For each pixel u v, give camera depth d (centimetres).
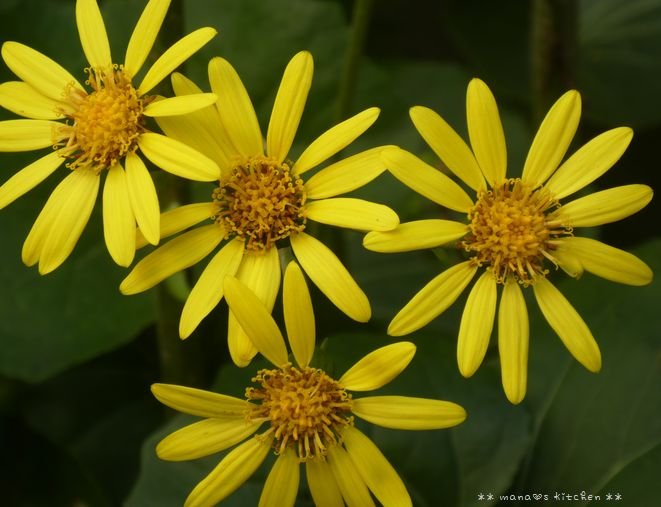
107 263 54
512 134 57
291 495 47
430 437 50
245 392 48
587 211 47
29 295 54
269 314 46
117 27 55
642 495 49
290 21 56
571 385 51
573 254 47
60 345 53
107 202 47
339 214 46
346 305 46
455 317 54
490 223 47
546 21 53
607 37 60
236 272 47
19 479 54
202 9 56
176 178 49
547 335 51
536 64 54
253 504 49
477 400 50
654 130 59
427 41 61
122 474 54
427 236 47
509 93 59
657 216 58
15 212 54
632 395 50
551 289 47
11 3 55
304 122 55
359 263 56
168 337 52
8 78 55
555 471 50
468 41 60
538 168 47
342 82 52
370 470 47
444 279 47
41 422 54
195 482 49
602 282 51
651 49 60
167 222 47
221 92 46
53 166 47
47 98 48
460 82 58
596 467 50
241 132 47
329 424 47
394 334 47
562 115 47
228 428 47
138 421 55
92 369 55
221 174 47
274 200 47
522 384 47
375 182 55
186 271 50
